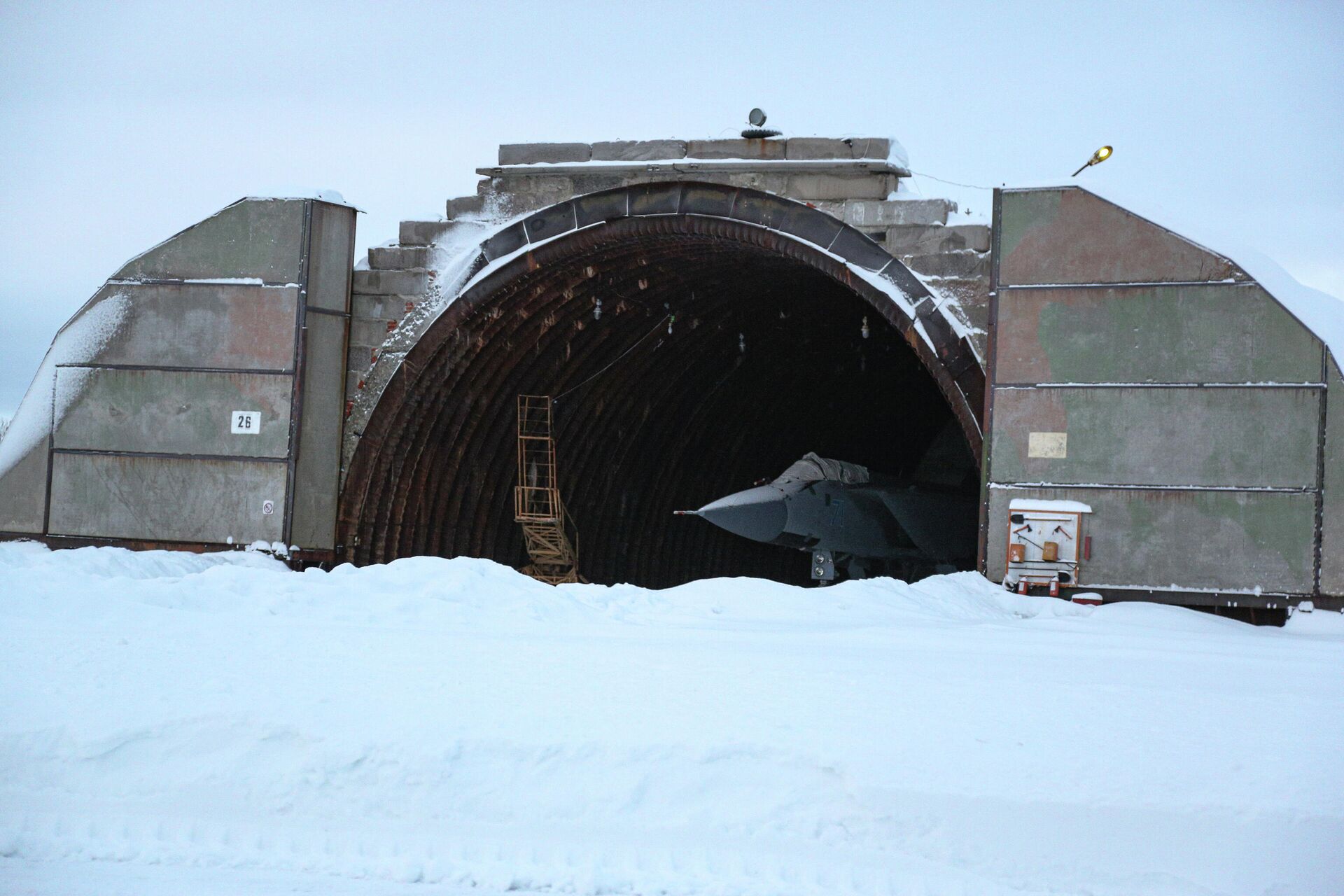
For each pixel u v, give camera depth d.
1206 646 13.31
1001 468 18.23
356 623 12.08
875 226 20.00
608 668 9.48
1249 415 17.25
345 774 7.00
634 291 25.02
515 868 6.04
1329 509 16.88
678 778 6.93
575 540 28.08
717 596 15.33
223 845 6.39
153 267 22.05
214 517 21.70
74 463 22.08
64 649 9.55
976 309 19.33
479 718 7.69
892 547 29.52
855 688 9.00
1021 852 6.36
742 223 20.83
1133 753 7.39
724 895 5.75
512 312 23.41
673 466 32.06
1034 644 12.59
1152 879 6.08
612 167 21.42
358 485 22.47
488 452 26.17
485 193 22.48
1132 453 17.70
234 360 21.73
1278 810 6.50
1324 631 16.42
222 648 9.85
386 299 22.64
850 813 6.66
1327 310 18.94
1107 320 17.88
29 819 6.61
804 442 37.34
